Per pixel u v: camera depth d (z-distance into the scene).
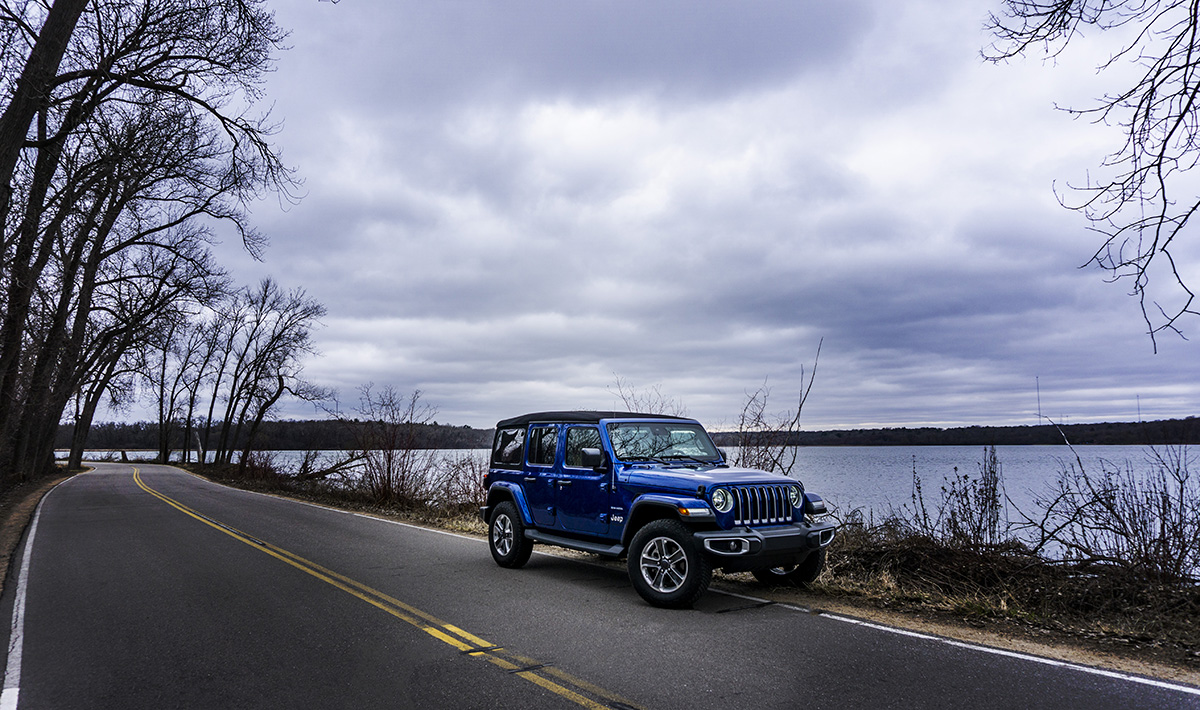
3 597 7.38
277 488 27.17
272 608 6.71
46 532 13.09
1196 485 6.88
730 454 11.72
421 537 12.14
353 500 20.81
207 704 4.22
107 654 5.29
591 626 5.97
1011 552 8.04
